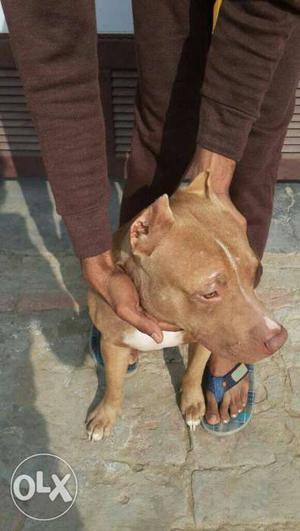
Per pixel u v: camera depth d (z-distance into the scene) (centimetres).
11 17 61
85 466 100
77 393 109
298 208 145
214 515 94
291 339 118
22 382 111
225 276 69
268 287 127
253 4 67
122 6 129
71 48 63
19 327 119
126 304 74
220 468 100
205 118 76
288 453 102
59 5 60
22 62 64
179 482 98
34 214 143
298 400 109
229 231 71
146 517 94
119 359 93
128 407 107
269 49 70
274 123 89
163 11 86
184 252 69
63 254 133
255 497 96
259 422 106
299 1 66
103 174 71
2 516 94
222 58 72
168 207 68
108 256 76
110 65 129
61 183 70
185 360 114
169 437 103
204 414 105
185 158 104
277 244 136
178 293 70
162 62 91
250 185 97
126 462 100
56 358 115
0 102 137
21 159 147
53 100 65
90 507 95
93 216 72
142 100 98
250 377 109
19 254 133
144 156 105
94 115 68
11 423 105
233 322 70
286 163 146
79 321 120
